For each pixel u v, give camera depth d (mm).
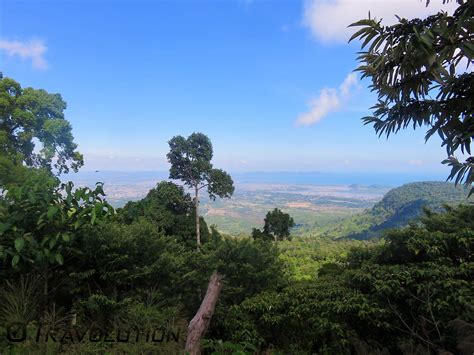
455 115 1691
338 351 4430
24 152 24859
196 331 3055
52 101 25391
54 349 2826
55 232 3781
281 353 4402
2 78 23359
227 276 5703
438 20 1562
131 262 4270
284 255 15109
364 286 4883
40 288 3836
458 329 3100
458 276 4508
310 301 4762
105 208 4164
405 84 1764
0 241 3582
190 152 24688
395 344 4387
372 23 1658
